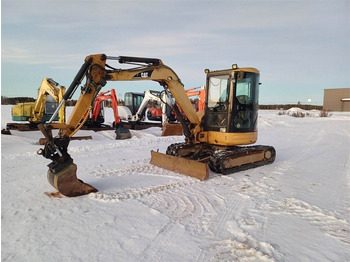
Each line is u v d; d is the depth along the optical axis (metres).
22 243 3.36
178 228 3.82
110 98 16.02
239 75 6.73
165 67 6.60
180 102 7.10
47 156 4.89
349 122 24.22
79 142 10.98
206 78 7.46
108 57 5.57
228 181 6.10
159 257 3.12
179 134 14.60
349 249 3.35
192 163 6.38
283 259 3.11
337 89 51.06
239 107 6.96
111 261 3.03
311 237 3.63
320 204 4.78
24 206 4.48
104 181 5.91
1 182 5.70
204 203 4.77
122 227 3.82
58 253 3.17
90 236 3.56
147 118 21.97
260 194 5.27
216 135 7.19
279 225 3.96
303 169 7.35
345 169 7.36
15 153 8.59
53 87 12.57
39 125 4.84
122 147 10.27
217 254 3.20
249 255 3.19
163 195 5.13
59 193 5.11
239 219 4.14
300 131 17.31
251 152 7.30
